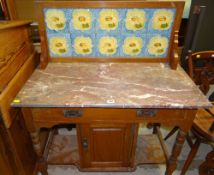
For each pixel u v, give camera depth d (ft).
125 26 3.82
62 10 3.63
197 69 4.49
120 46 4.03
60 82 3.38
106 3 3.57
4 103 2.76
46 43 3.91
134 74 3.69
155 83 3.37
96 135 3.76
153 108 2.99
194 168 4.75
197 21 6.29
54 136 5.11
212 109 4.25
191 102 2.89
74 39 3.93
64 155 4.52
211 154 4.07
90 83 3.36
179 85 3.33
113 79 3.50
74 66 4.01
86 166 4.34
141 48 4.06
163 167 4.79
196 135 3.91
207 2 6.68
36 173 4.38
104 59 4.16
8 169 3.37
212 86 7.52
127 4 3.59
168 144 5.38
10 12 4.24
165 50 4.08
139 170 4.71
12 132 3.26
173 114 3.13
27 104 2.80
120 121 3.20
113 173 4.58
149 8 3.65
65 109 3.03
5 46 3.04
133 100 2.89
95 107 2.86
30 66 3.96
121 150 4.04
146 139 5.10
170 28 3.85
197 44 7.59
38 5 3.55
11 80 3.11
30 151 4.11
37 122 3.21
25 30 3.87
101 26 3.80
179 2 3.59
